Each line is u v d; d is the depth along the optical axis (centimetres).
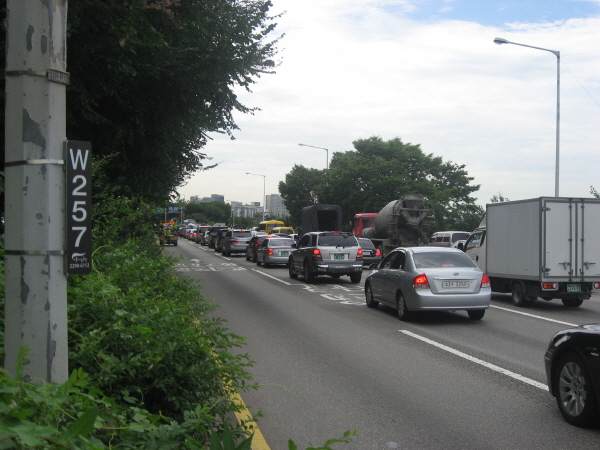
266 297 1656
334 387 688
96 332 396
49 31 272
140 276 674
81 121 1062
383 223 3284
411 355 872
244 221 11644
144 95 1123
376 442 504
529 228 1453
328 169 6103
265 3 1294
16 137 270
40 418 239
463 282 1170
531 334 1063
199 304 680
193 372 412
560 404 571
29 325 268
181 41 1033
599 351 519
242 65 1144
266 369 777
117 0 838
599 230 1441
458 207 5747
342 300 1588
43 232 270
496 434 525
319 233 2108
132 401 361
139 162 1301
